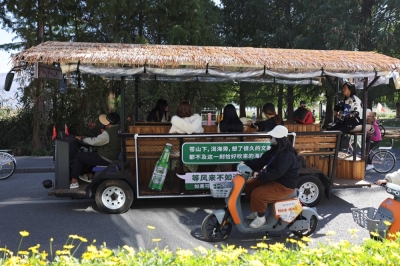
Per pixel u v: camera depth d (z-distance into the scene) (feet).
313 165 24.99
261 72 24.04
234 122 23.15
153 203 24.53
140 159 22.56
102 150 23.22
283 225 17.70
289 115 59.77
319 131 23.76
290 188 17.38
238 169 17.97
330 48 53.11
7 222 20.70
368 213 15.51
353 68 23.34
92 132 50.88
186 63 21.97
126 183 22.26
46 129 48.34
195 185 22.66
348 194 27.12
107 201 22.29
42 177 33.96
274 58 23.75
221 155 22.76
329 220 21.20
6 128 49.08
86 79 50.19
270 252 12.46
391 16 57.31
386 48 55.47
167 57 22.24
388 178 15.03
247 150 22.95
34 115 47.75
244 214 21.95
